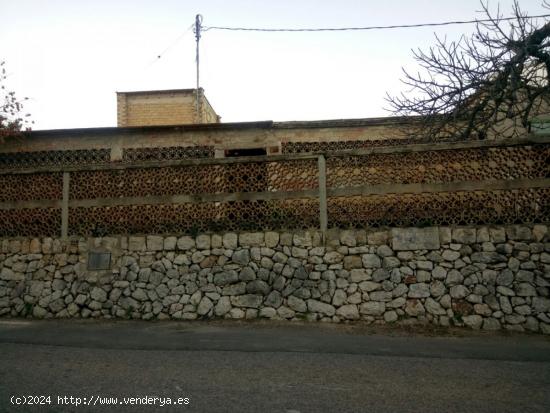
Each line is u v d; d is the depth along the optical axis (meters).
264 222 8.25
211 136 12.17
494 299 7.34
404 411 3.75
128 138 12.19
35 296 8.64
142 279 8.41
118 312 8.35
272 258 8.10
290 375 4.68
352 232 7.93
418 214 7.81
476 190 7.57
